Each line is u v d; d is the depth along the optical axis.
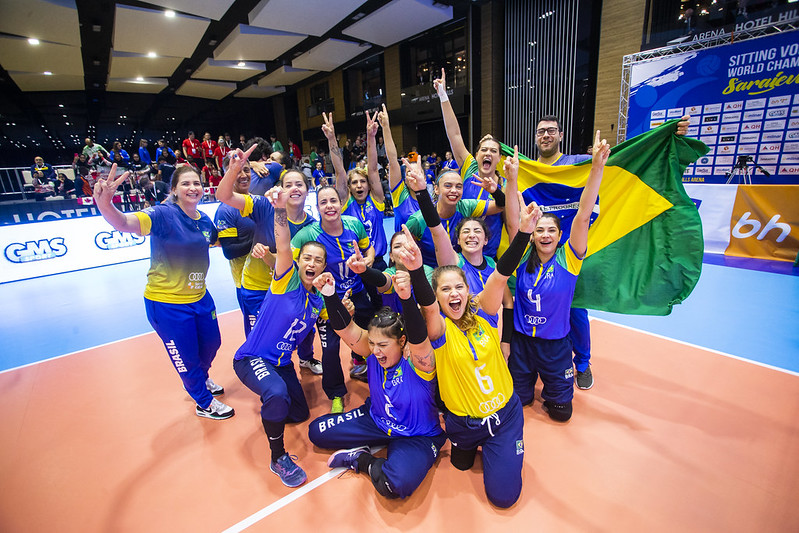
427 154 18.31
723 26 8.34
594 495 2.19
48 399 3.50
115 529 2.14
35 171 11.34
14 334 5.15
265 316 2.71
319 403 3.29
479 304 2.52
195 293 2.94
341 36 15.14
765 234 6.33
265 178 4.43
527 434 2.74
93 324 5.39
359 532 2.04
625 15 10.72
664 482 2.26
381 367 2.43
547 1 12.21
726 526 1.97
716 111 8.43
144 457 2.70
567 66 12.05
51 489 2.44
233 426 3.02
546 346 2.82
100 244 8.94
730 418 2.77
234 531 2.08
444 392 2.29
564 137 12.48
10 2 9.75
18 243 7.86
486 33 13.66
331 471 2.50
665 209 3.21
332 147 4.32
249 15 12.45
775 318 4.30
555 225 2.72
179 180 2.78
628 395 3.11
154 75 18.25
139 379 3.81
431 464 2.32
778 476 2.27
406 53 16.89
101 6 10.95
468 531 2.01
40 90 19.05
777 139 7.80
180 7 11.30
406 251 2.03
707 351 3.70
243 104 25.09
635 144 3.32
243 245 3.46
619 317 4.67
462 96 14.50
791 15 7.33
